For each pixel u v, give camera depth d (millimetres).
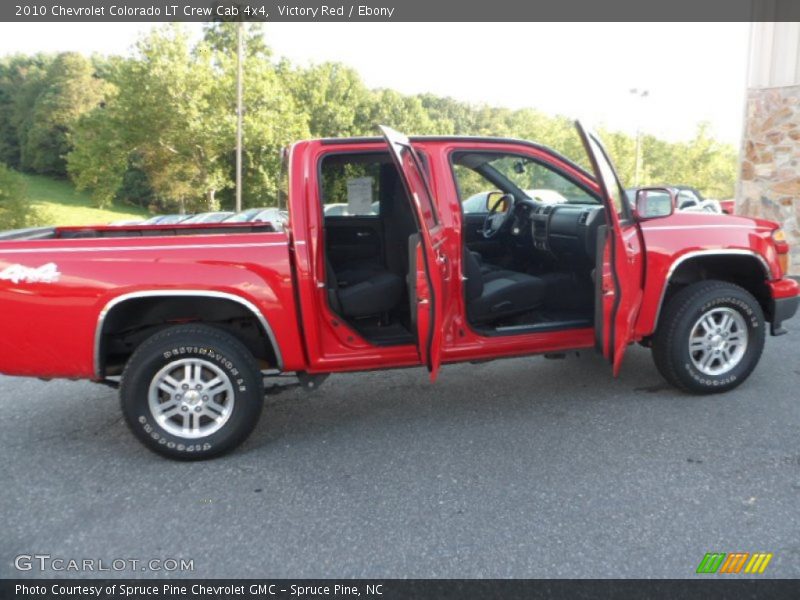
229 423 3521
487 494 3100
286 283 3488
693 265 4477
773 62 8148
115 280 3312
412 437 3812
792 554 2547
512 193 4934
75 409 4398
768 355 5145
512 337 3943
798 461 3316
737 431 3705
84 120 42969
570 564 2529
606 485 3139
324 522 2893
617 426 3842
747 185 8562
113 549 2713
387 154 3799
